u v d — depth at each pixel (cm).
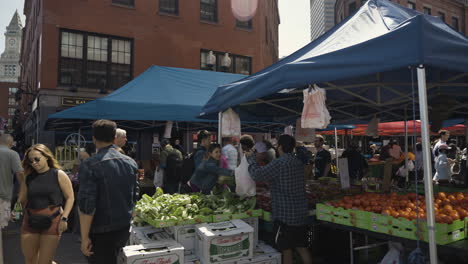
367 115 711
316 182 620
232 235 381
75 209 644
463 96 522
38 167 369
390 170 480
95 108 685
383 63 273
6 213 536
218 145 534
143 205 455
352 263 425
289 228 382
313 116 332
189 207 419
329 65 310
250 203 446
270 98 589
